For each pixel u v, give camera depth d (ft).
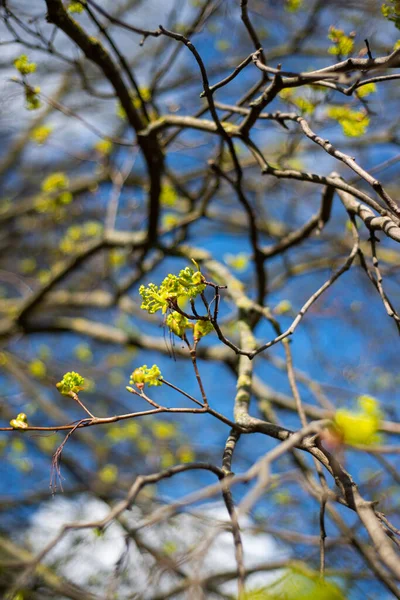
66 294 18.72
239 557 5.12
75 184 19.71
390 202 6.28
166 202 14.90
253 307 11.02
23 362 19.40
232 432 6.81
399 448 5.24
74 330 17.65
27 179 23.31
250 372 8.96
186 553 7.61
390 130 14.82
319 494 8.34
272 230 19.45
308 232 12.21
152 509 13.87
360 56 9.04
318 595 4.73
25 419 6.42
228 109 10.39
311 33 14.73
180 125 11.20
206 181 14.38
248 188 19.24
